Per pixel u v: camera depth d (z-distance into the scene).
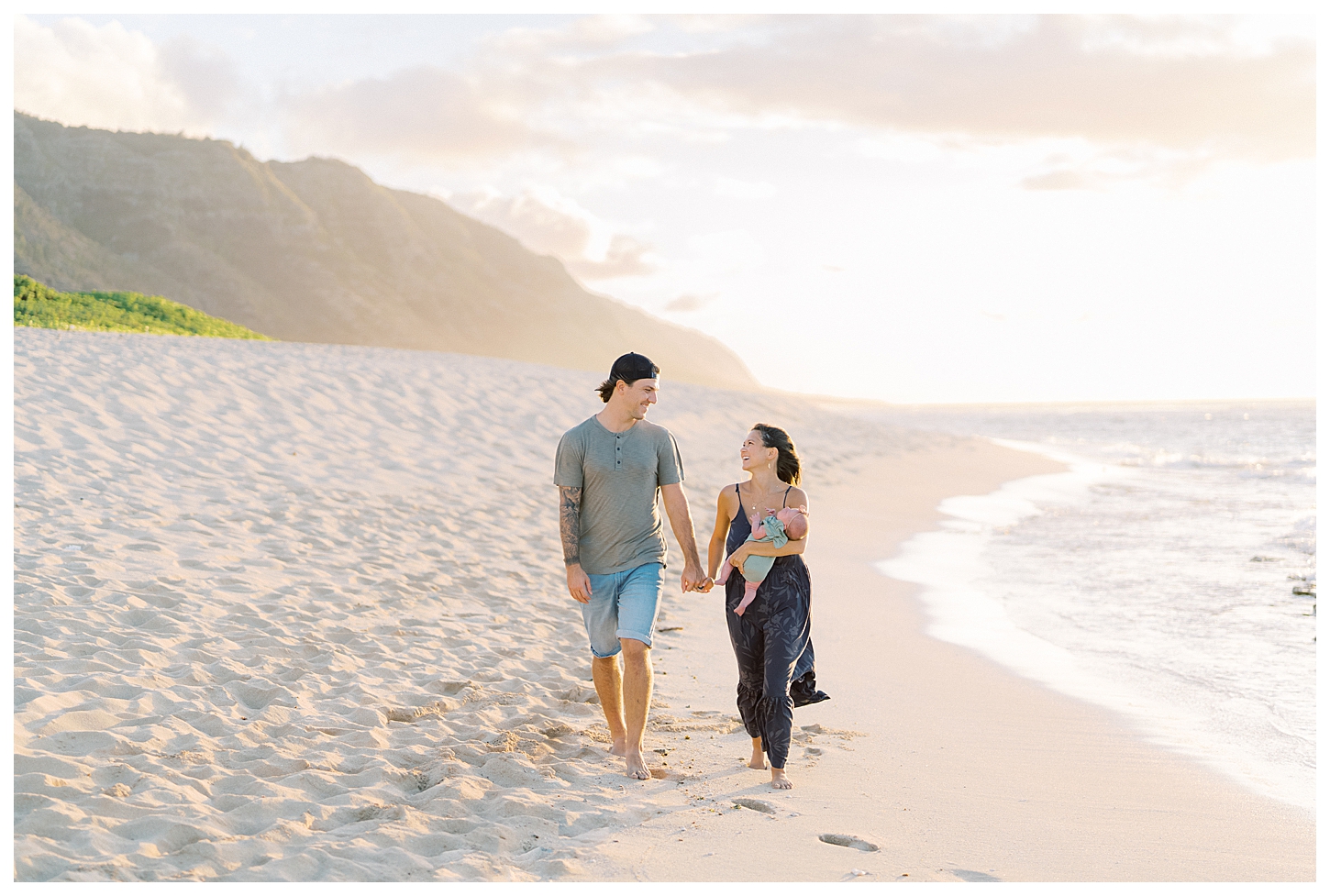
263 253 189.75
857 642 7.31
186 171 190.88
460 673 5.75
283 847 3.30
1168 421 70.81
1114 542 13.13
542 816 3.75
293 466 11.70
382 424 14.81
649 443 4.58
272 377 15.68
